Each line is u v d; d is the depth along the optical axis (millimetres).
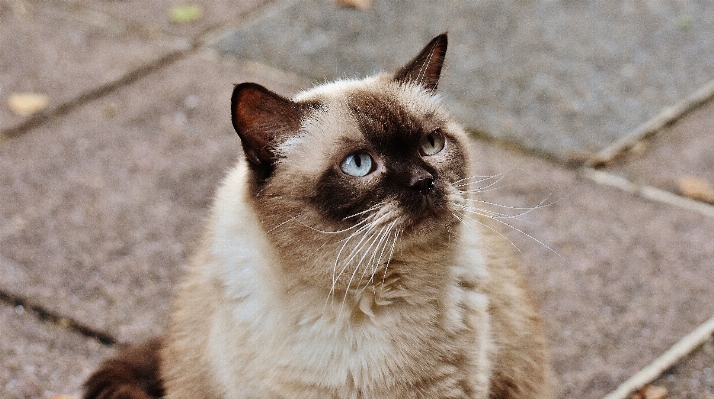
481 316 737
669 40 1258
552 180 1047
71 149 1102
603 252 964
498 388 770
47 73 1217
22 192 1045
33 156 1091
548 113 1135
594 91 1163
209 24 1328
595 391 842
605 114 1130
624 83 1174
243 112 713
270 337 711
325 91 766
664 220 997
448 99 1155
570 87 1171
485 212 776
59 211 1021
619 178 1051
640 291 924
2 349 876
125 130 1128
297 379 710
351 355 714
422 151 750
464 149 774
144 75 1218
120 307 917
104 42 1289
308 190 721
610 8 1347
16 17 1351
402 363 716
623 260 955
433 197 723
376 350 715
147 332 892
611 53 1235
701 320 893
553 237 981
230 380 717
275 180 725
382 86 764
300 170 724
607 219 1000
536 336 806
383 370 715
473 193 793
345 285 718
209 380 737
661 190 1033
